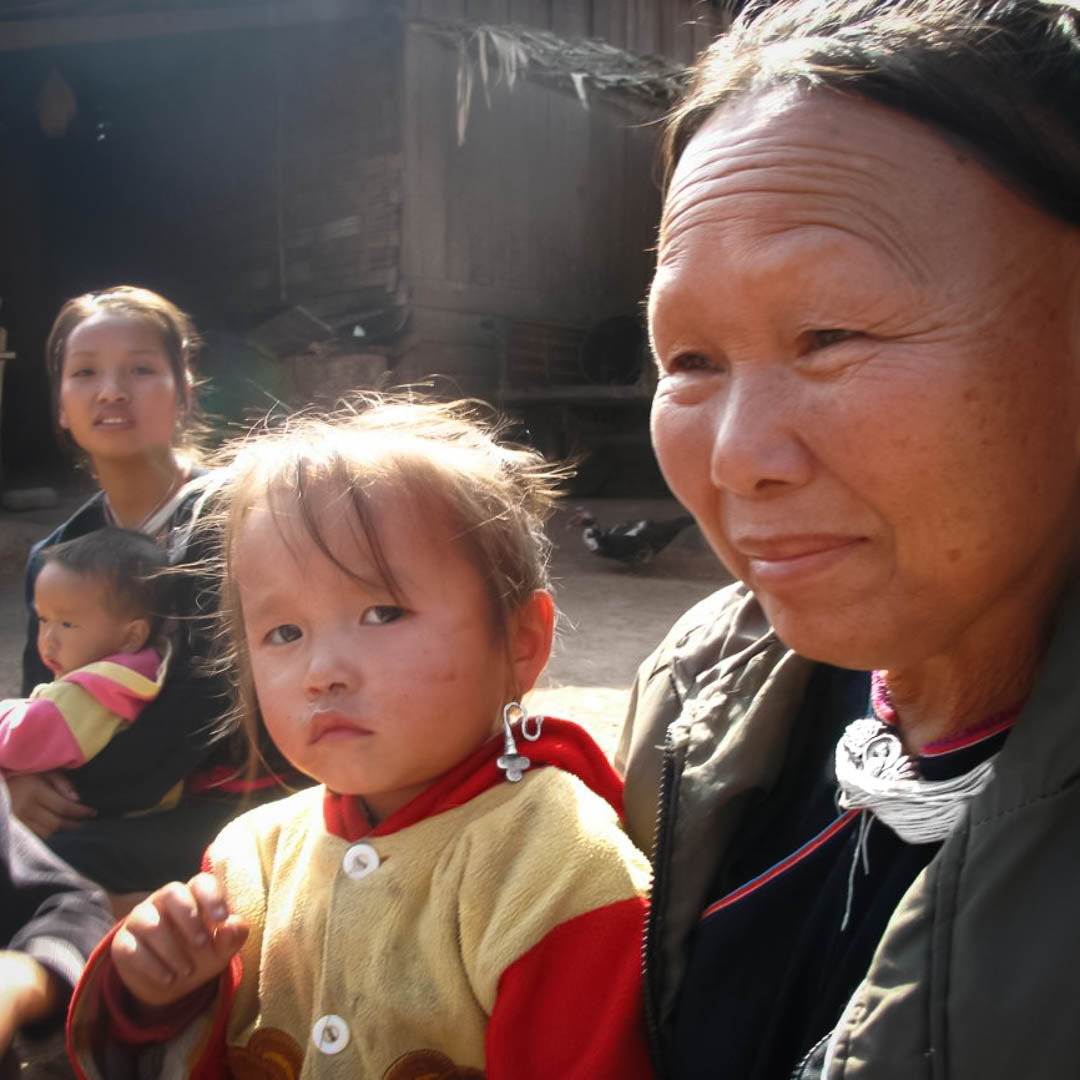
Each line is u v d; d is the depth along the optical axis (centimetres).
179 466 245
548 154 1216
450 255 1135
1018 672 80
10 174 1409
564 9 1213
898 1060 66
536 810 111
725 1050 92
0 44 1012
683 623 139
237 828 135
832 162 65
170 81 1295
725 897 96
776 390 67
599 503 1067
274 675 113
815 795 98
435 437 125
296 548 111
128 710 202
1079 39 67
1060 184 63
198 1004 116
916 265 63
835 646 70
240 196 1247
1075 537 76
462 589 114
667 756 106
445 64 1114
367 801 122
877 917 82
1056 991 61
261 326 1080
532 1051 99
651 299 76
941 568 66
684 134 82
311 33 1145
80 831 201
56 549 215
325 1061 106
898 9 71
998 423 63
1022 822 66
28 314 1421
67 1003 131
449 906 107
